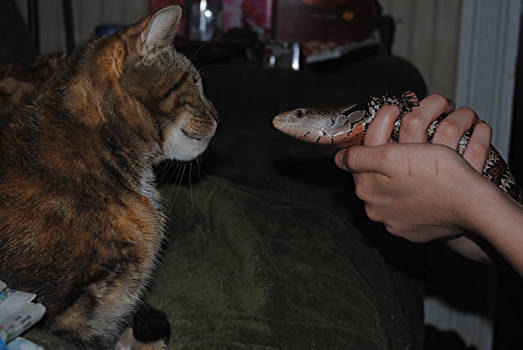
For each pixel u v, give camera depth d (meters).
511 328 1.26
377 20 1.17
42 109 0.57
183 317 0.58
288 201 0.81
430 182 0.48
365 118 0.62
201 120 0.66
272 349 0.55
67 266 0.52
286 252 0.70
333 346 0.57
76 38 1.32
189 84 0.64
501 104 1.23
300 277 0.65
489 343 1.23
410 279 0.78
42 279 0.52
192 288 0.63
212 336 0.56
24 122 0.56
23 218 0.52
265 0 1.29
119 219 0.56
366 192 0.52
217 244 0.73
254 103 1.03
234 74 1.05
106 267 0.54
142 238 0.58
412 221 0.51
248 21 1.30
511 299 1.32
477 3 1.21
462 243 0.57
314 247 0.72
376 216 0.53
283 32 1.14
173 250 0.71
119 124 0.58
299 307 0.61
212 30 1.21
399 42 1.30
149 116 0.60
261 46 1.15
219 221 0.73
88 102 0.57
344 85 1.02
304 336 0.57
